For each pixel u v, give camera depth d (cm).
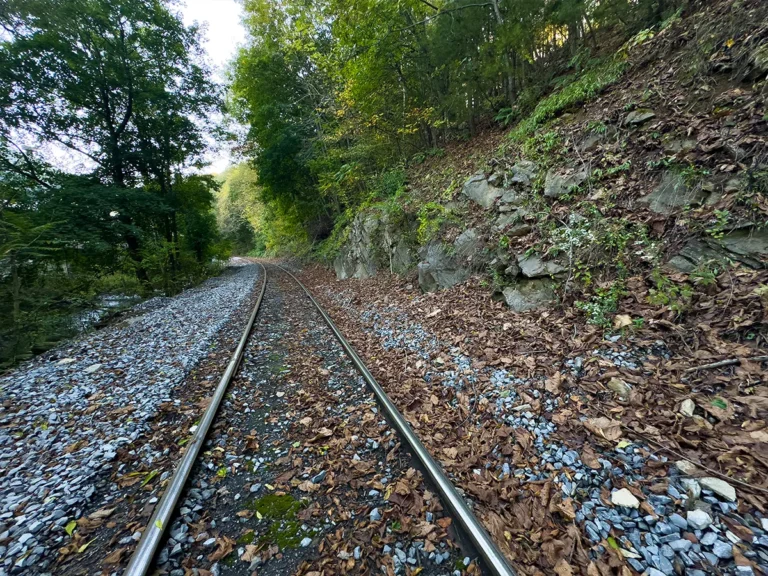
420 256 914
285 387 490
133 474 318
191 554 238
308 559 233
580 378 372
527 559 218
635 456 271
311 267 2128
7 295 929
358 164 1433
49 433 389
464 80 1027
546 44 1004
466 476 294
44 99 1410
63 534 256
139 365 583
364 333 711
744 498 222
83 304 1205
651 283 434
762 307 331
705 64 524
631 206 513
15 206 1170
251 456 343
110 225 1400
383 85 1195
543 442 311
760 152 401
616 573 201
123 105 1681
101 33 1481
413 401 418
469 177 884
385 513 263
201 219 2286
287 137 1822
